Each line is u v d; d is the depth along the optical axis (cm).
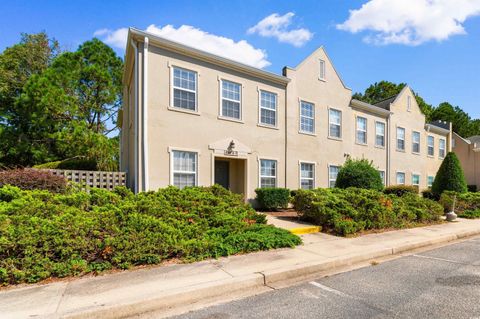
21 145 1802
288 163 1341
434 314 347
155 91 978
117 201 673
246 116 1212
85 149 1608
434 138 2284
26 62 2172
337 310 359
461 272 514
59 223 492
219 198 825
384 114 1844
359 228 807
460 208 1293
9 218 487
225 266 502
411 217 977
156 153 970
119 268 481
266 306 373
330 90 1553
